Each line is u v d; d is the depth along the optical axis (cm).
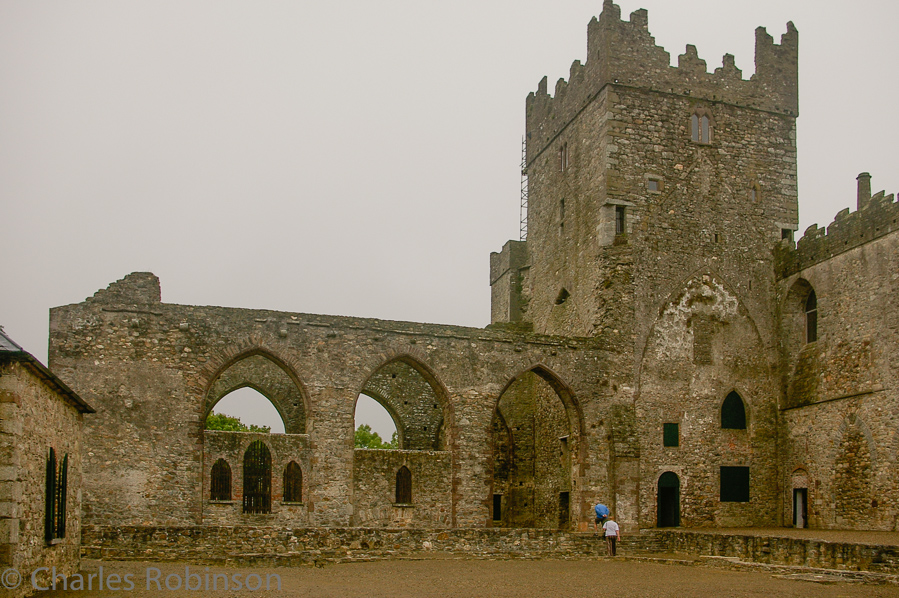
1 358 1736
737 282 4125
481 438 3719
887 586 2258
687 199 4144
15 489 1738
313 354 3547
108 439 3250
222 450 3444
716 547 3119
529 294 4856
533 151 4897
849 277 3666
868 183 3744
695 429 3941
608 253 4028
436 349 3716
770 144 4325
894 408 3356
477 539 3106
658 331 3981
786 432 3966
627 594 2111
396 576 2439
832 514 3638
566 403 3888
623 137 4119
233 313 3469
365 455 3662
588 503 3759
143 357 3338
